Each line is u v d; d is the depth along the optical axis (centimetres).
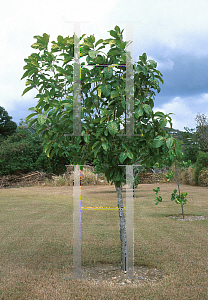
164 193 1082
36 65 298
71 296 257
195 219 601
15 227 545
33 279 298
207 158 1404
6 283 288
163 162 324
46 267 338
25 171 1939
